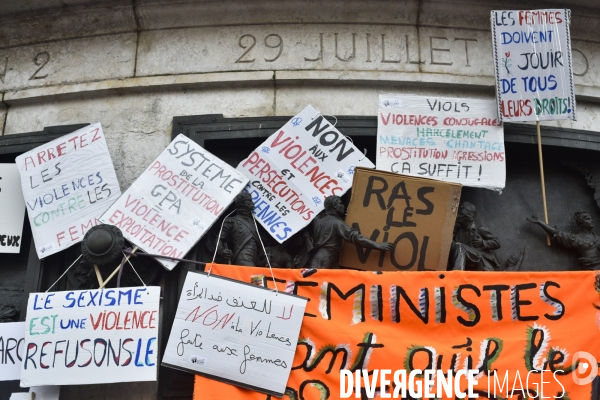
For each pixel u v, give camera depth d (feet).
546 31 13.39
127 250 11.87
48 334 11.16
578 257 12.79
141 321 11.14
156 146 13.26
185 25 13.98
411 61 13.74
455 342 11.12
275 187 12.64
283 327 10.94
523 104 13.05
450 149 12.92
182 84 13.53
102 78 13.84
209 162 12.65
